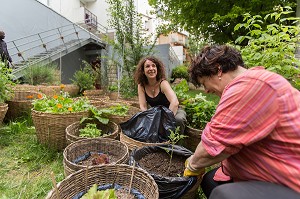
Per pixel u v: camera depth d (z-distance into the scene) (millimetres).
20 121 3273
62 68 9797
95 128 2395
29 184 1811
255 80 961
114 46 6297
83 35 10844
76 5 13781
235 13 6809
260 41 2086
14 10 7941
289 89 953
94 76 7418
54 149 2400
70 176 1277
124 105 3098
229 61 1118
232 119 963
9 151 2375
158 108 2100
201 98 2863
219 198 902
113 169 1429
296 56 2400
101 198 1171
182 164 1651
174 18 8883
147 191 1297
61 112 2432
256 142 979
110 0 6250
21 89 4137
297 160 920
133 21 6293
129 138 1951
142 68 2568
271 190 876
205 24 8148
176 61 13883
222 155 1019
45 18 9156
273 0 6688
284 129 918
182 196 1383
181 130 2299
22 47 8055
